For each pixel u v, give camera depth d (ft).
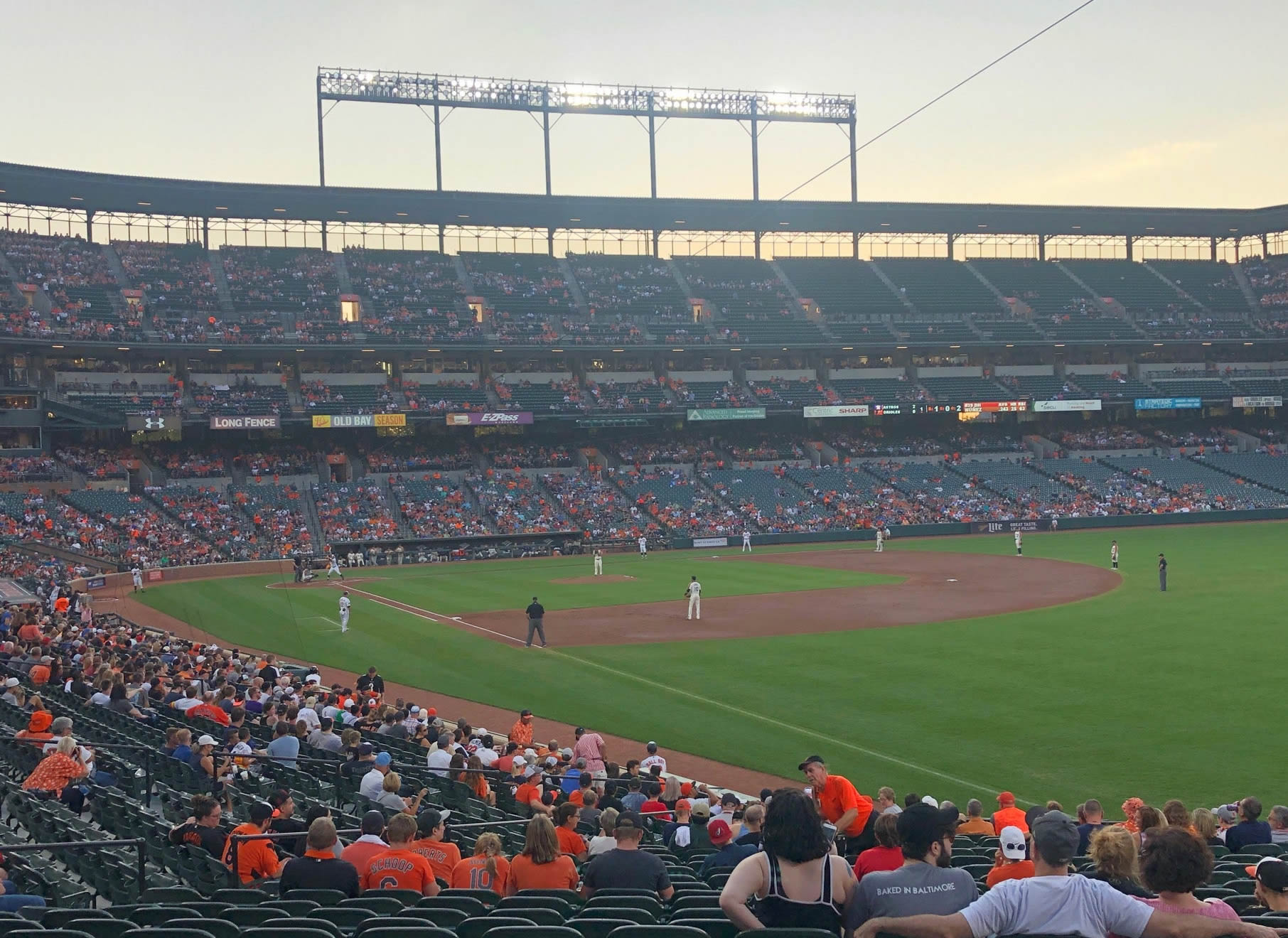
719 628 130.72
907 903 19.26
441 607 155.12
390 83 274.36
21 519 196.75
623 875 29.81
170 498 228.02
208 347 241.35
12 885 36.09
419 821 36.06
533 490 262.26
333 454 261.24
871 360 310.45
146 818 45.83
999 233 331.77
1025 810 61.57
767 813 20.44
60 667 81.97
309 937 23.65
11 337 215.92
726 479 278.05
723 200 293.23
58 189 245.45
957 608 142.82
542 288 301.02
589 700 94.12
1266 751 71.51
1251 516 267.59
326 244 296.30
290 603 160.76
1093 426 316.60
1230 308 326.85
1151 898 20.83
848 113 307.17
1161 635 116.37
